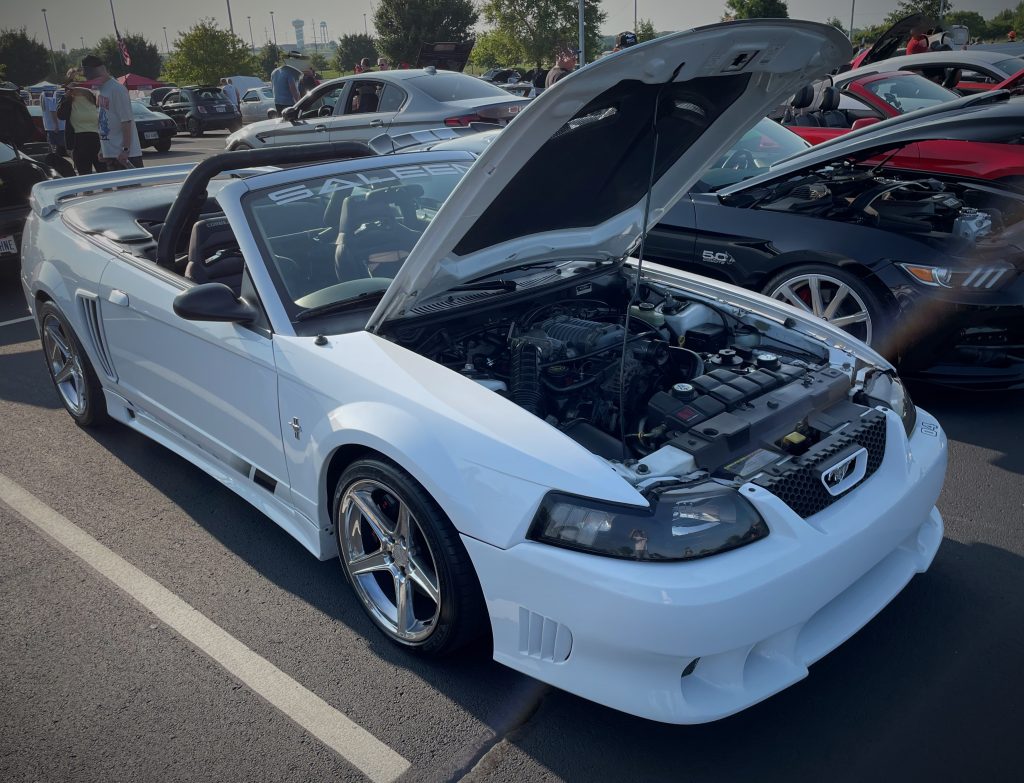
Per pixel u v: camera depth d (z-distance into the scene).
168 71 52.16
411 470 2.39
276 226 3.09
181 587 3.15
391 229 3.32
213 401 3.28
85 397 4.38
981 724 2.38
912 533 2.55
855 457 2.44
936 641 2.72
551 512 2.15
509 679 2.63
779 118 8.69
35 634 2.90
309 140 10.39
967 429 4.24
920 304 4.21
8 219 7.23
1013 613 2.84
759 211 4.86
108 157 10.40
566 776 2.26
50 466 4.13
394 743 2.39
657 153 2.96
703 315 3.25
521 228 2.97
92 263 3.88
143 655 2.78
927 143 6.76
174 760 2.35
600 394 2.80
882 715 2.43
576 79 2.18
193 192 3.42
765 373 2.74
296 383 2.78
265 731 2.45
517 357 2.85
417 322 2.91
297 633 2.87
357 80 10.28
